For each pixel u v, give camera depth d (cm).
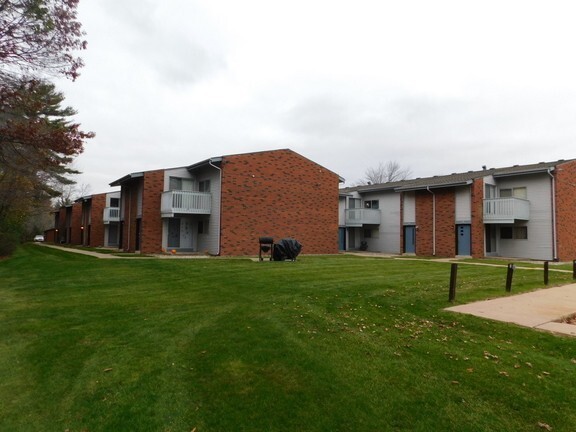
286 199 2295
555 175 2188
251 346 514
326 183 2481
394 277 1143
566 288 1002
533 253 2275
